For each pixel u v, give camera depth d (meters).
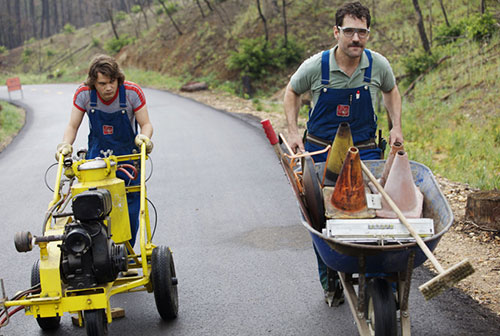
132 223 4.94
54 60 67.06
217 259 5.96
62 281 3.89
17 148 14.65
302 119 15.41
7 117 19.67
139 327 4.55
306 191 3.93
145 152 4.64
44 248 3.75
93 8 104.00
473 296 4.71
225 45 32.06
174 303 4.55
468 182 8.62
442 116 13.20
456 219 6.64
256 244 6.35
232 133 13.89
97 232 3.73
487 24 17.03
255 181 9.21
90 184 4.18
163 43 37.78
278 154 4.25
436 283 2.89
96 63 4.62
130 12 61.53
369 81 4.54
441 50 18.02
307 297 4.91
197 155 11.57
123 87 4.83
